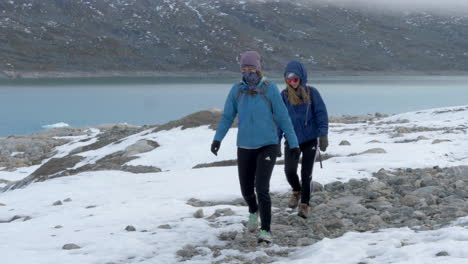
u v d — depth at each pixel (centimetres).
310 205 855
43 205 1052
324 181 1028
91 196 1090
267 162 636
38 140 3453
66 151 2672
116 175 1388
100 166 1856
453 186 945
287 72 743
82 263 592
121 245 650
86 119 12125
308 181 759
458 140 1548
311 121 750
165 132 2294
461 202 805
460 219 661
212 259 593
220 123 659
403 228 651
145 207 898
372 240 595
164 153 1894
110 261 601
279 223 748
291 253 600
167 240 677
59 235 745
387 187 959
